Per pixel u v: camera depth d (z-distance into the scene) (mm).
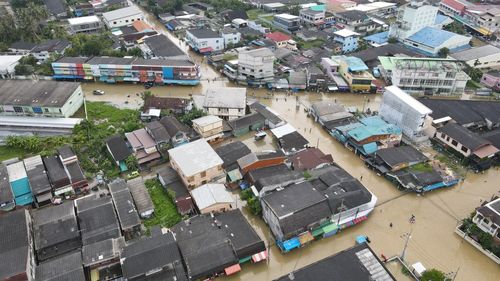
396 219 57219
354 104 89250
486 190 63594
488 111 80875
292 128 75312
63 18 138750
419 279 47625
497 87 95625
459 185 64562
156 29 135125
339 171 63000
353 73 94000
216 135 73312
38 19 124062
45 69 99188
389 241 53500
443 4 151750
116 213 54188
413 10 117875
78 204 55281
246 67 93438
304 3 155875
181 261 47531
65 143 70125
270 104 88125
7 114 76688
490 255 51188
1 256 44031
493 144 70188
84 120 74562
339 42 116125
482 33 130625
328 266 45188
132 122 76062
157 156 67000
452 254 52031
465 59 105875
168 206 58156
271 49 111562
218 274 47750
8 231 48500
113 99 89688
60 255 48750
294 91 94125
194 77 94438
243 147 68562
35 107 75062
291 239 51188
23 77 96750
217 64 103688
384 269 45094
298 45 116750
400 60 94125
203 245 49000
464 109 80750
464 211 59000
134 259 45531
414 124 72625
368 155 68750
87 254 46844
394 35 123438
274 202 53812
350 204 54969
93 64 94062
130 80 95562
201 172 59281
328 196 55812
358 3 155625
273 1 156750
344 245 53000
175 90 94500
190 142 67750
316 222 52281
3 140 72375
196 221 53062
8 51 109938
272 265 50031
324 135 77500
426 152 72125
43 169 61188
